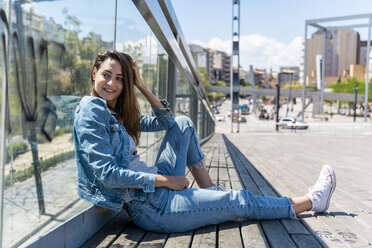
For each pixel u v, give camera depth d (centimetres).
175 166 226
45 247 154
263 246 181
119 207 188
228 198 209
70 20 184
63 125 183
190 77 686
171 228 199
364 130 3180
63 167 180
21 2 142
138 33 320
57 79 175
